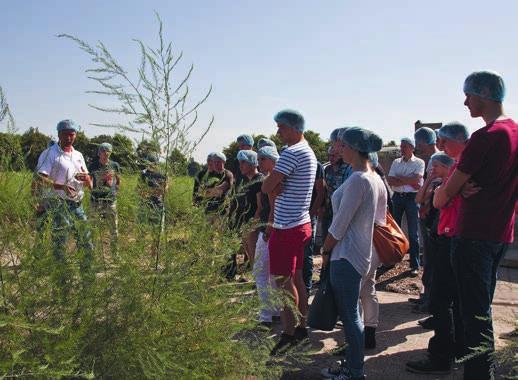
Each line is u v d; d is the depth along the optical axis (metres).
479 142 3.05
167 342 2.09
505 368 3.38
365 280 4.20
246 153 5.83
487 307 3.14
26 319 1.88
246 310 2.41
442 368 3.80
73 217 2.16
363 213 3.37
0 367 1.70
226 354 2.25
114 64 2.10
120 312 2.10
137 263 2.21
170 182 2.26
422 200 4.30
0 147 2.00
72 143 4.09
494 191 3.09
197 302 2.25
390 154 9.28
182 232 2.29
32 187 2.05
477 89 3.18
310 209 5.56
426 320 4.86
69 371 1.73
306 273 5.54
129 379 2.00
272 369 2.49
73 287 2.04
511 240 3.29
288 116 4.18
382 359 4.12
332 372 3.64
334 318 3.52
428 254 5.11
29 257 1.89
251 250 4.87
